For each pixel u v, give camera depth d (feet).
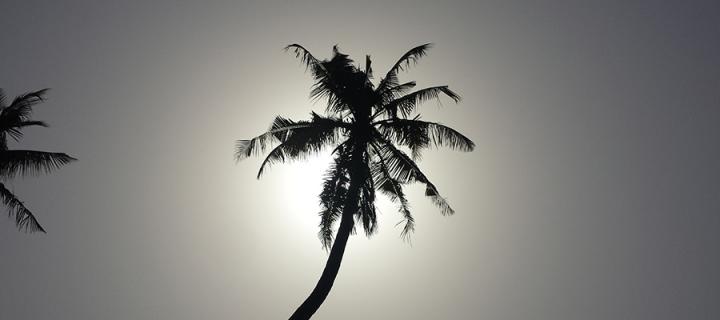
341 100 85.81
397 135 83.82
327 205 83.61
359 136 83.71
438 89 83.56
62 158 94.12
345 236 81.30
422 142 83.71
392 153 85.15
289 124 85.66
